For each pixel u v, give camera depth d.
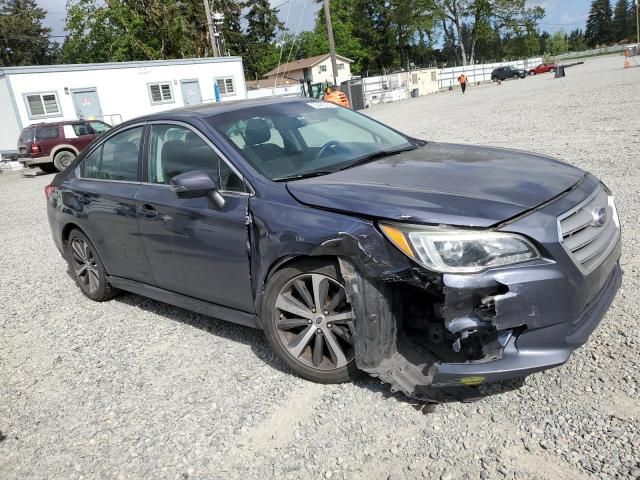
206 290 3.71
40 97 25.16
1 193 15.37
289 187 3.20
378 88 46.41
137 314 4.71
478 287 2.48
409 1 73.62
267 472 2.60
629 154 8.12
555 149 9.34
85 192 4.65
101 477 2.73
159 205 3.86
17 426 3.26
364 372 3.10
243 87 33.00
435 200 2.75
